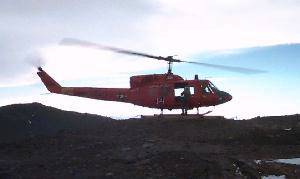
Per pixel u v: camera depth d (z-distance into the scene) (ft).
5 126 93.45
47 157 48.32
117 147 50.85
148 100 70.64
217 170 40.06
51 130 94.58
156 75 71.20
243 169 41.42
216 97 69.21
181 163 41.63
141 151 47.83
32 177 39.75
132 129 62.75
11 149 53.88
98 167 42.45
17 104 106.42
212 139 57.21
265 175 40.91
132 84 72.33
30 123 96.89
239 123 66.59
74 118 102.47
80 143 54.44
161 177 38.50
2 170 42.75
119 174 39.73
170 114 69.15
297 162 45.96
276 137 57.98
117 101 73.46
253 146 53.98
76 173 40.68
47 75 78.48
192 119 66.90
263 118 71.10
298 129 60.59
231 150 51.19
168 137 58.34
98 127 65.41
